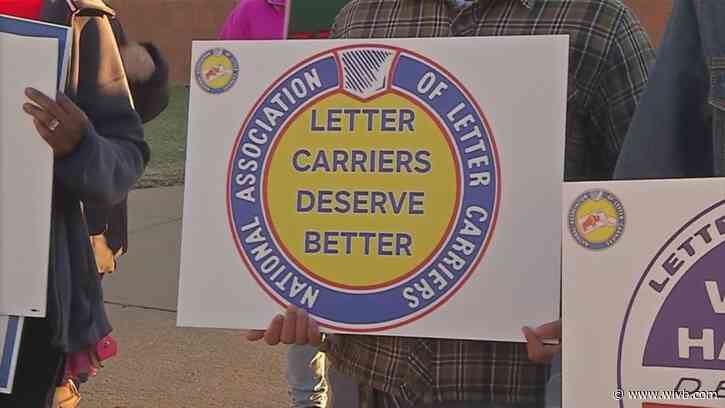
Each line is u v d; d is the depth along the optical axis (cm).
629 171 181
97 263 281
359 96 190
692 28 184
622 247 151
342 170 190
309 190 191
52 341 228
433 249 186
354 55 190
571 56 199
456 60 186
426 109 187
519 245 183
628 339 150
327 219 190
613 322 151
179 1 1238
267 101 193
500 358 198
